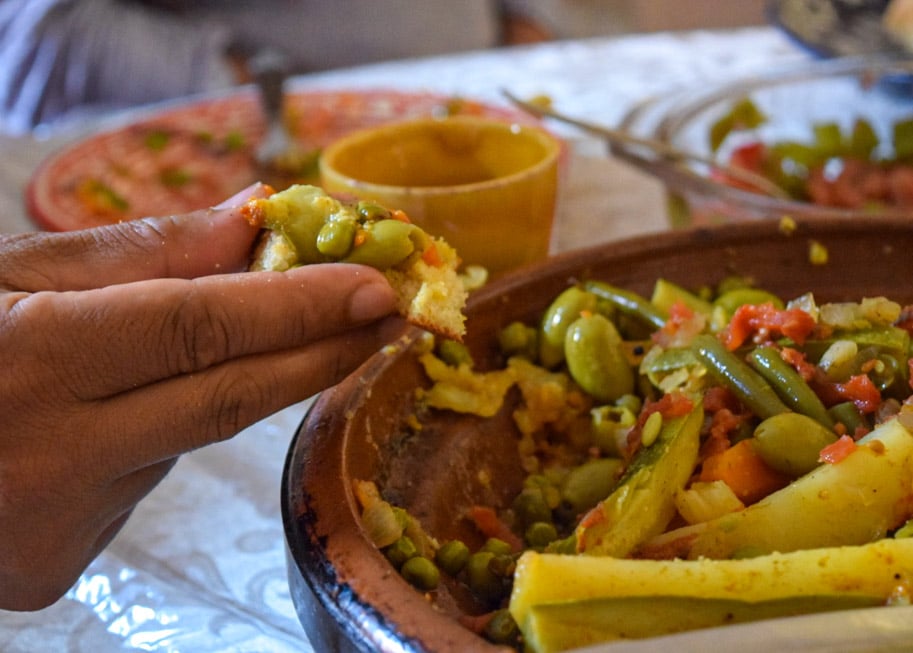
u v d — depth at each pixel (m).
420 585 0.31
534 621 0.28
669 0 1.44
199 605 0.38
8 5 1.21
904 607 0.28
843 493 0.32
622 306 0.40
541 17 1.42
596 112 0.77
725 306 0.39
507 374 0.39
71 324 0.30
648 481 0.33
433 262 0.33
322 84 0.89
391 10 1.34
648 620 0.28
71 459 0.31
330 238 0.32
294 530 0.30
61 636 0.37
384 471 0.35
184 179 0.70
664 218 0.59
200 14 1.34
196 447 0.32
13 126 1.20
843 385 0.35
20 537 0.32
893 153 0.63
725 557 0.32
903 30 0.78
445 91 0.84
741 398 0.36
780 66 0.82
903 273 0.40
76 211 0.64
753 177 0.57
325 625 0.29
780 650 0.27
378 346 0.32
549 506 0.37
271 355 0.31
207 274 0.33
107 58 1.19
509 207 0.45
